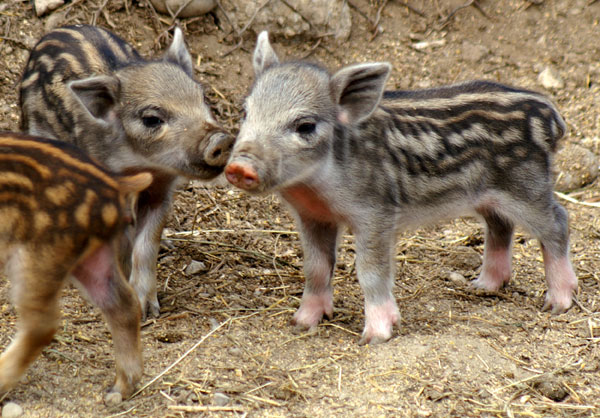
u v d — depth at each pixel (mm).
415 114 8867
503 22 14344
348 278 9938
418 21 14289
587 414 7273
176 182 9227
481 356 8062
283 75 8273
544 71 13633
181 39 9648
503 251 9664
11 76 12078
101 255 6730
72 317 8422
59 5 12867
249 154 7660
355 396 7352
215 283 9617
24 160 6520
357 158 8344
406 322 8773
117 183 6750
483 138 8953
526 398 7469
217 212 11289
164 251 10281
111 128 8891
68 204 6461
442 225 11547
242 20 13430
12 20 12617
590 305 9305
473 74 13633
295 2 13453
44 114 9727
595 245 10922
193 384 7363
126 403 7023
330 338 8461
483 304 9359
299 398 7281
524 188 9070
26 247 6516
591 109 13266
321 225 8766
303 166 8031
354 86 8250
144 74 8914
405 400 7316
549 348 8328
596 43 14062
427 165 8773
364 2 14289
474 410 7234
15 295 6613
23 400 6945
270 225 11172
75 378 7336
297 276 9930
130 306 6902
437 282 9930
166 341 8227
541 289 9852
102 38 10430
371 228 8391
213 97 12680
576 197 12227
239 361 7848
